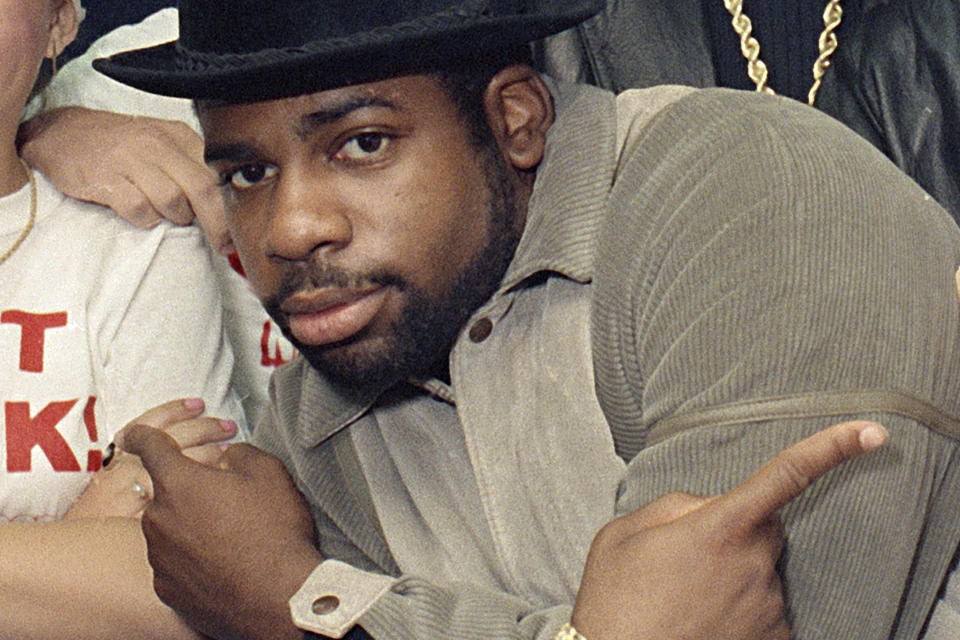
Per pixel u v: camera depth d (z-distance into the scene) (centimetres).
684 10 249
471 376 180
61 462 228
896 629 170
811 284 150
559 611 163
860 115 242
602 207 175
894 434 148
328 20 161
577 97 185
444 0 163
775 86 247
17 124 231
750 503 141
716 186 160
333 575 171
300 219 162
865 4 244
